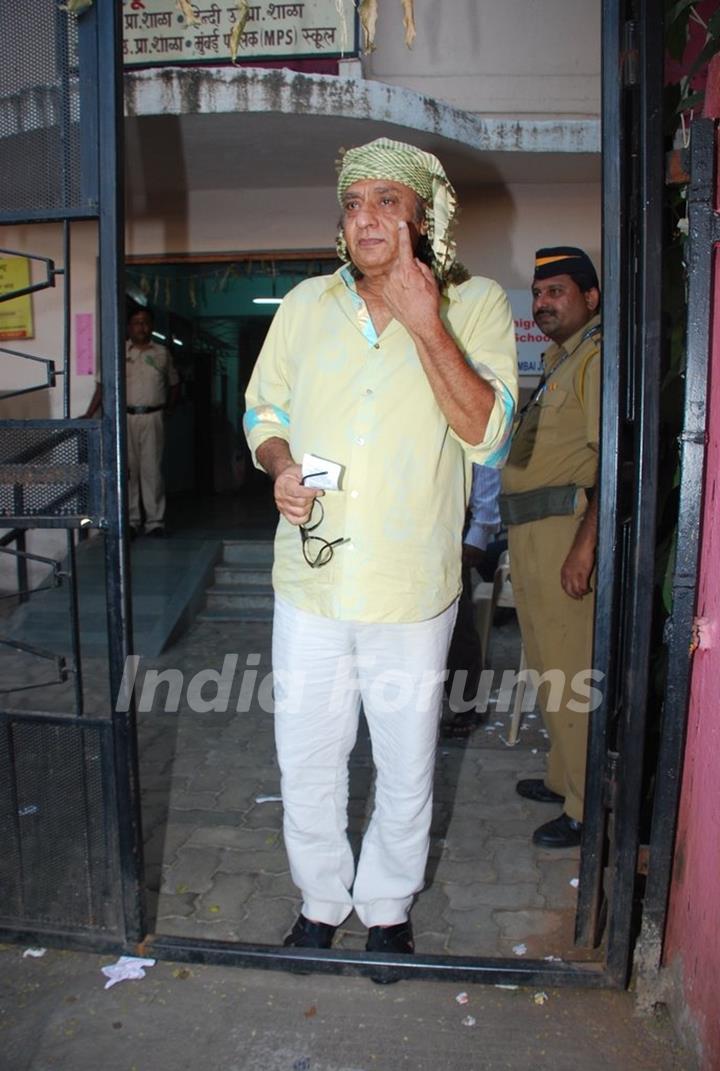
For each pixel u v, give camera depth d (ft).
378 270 6.23
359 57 18.62
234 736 12.82
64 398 6.64
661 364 6.15
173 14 18.45
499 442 6.35
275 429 7.11
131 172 20.76
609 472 6.28
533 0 19.94
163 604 19.11
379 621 6.56
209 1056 6.30
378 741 7.02
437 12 20.04
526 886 8.63
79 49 6.29
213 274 25.58
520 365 21.86
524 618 9.50
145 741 12.62
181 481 35.27
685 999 6.28
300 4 18.35
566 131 19.04
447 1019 6.64
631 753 6.47
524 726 13.08
